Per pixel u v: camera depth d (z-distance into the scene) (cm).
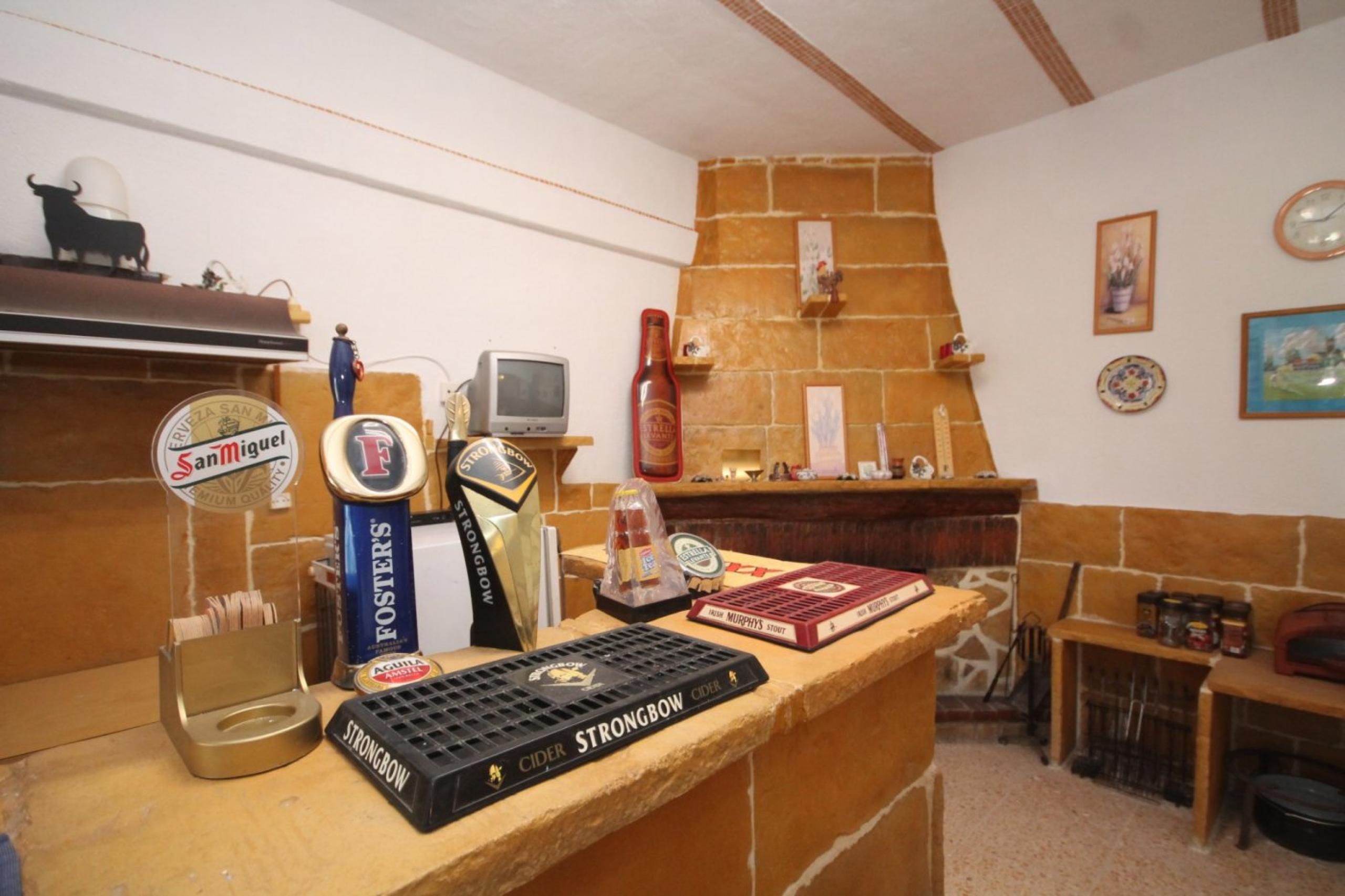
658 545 103
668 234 275
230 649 60
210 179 164
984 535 275
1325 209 206
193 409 68
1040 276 267
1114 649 250
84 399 131
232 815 47
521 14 190
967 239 286
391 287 197
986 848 195
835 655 81
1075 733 254
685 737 59
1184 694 235
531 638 84
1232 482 226
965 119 262
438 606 104
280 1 171
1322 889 175
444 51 205
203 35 159
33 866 41
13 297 113
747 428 279
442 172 203
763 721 66
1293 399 213
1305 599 212
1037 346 269
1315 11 198
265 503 72
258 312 139
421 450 81
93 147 147
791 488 255
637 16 192
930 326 289
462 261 214
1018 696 271
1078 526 260
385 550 76
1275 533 217
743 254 285
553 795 49
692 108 245
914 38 207
